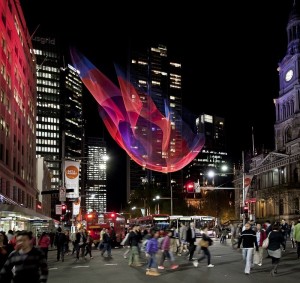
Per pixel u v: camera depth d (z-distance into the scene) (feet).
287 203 291.17
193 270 67.67
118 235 161.68
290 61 320.70
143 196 400.26
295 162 296.51
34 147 297.53
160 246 71.97
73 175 137.80
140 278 59.31
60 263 88.84
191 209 379.96
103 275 64.08
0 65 180.75
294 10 325.83
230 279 56.39
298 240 85.05
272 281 54.19
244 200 169.99
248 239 61.41
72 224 189.47
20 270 25.75
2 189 183.01
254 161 362.53
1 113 183.73
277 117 335.47
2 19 186.60
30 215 138.72
